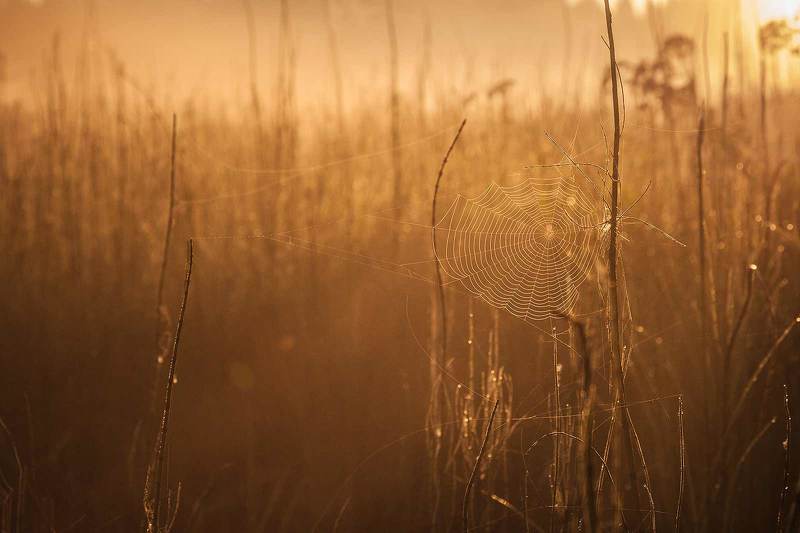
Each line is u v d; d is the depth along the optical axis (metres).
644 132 4.68
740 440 2.95
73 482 3.11
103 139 5.22
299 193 4.96
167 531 2.24
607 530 1.98
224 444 3.46
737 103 4.09
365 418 3.46
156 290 4.53
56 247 4.73
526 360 2.75
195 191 4.94
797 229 3.55
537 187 3.67
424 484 2.81
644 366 3.17
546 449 2.52
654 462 2.94
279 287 4.40
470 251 3.13
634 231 3.85
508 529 2.51
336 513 3.06
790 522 1.77
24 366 3.82
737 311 3.11
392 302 3.95
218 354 4.02
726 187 3.56
